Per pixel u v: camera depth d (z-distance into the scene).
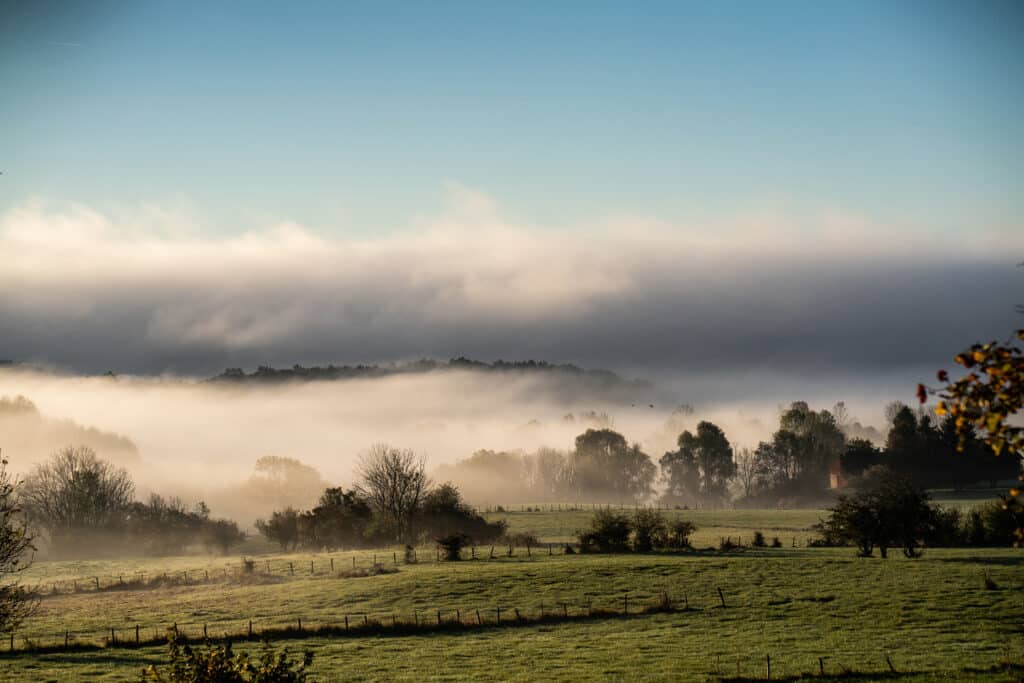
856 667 44.38
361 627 56.38
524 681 43.47
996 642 49.41
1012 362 13.59
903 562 74.38
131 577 90.62
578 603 62.75
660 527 91.75
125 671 46.69
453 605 63.22
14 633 57.62
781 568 72.12
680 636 53.00
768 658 43.94
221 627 58.00
